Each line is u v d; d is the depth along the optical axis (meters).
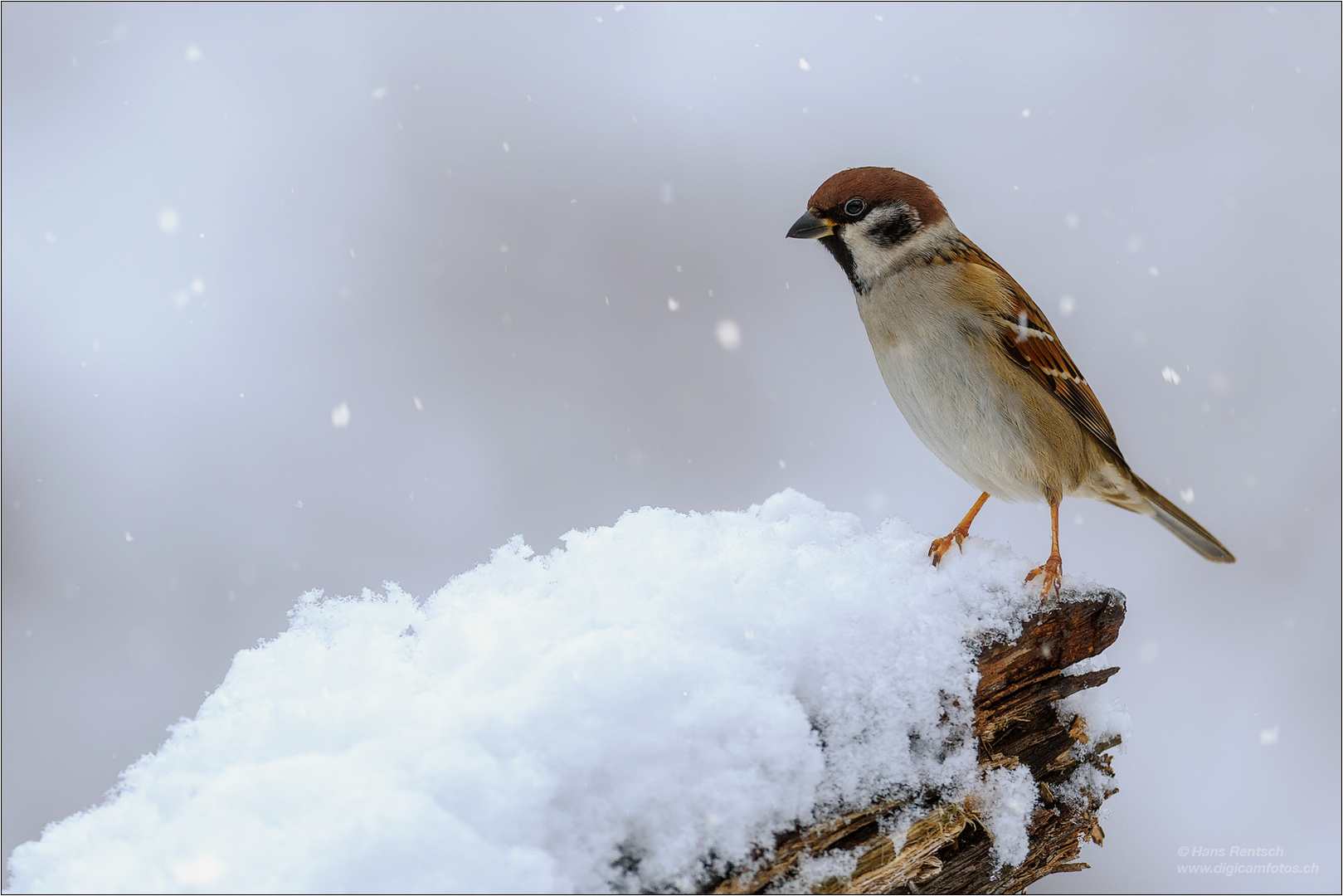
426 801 3.67
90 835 3.82
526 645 4.01
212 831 3.61
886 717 4.02
